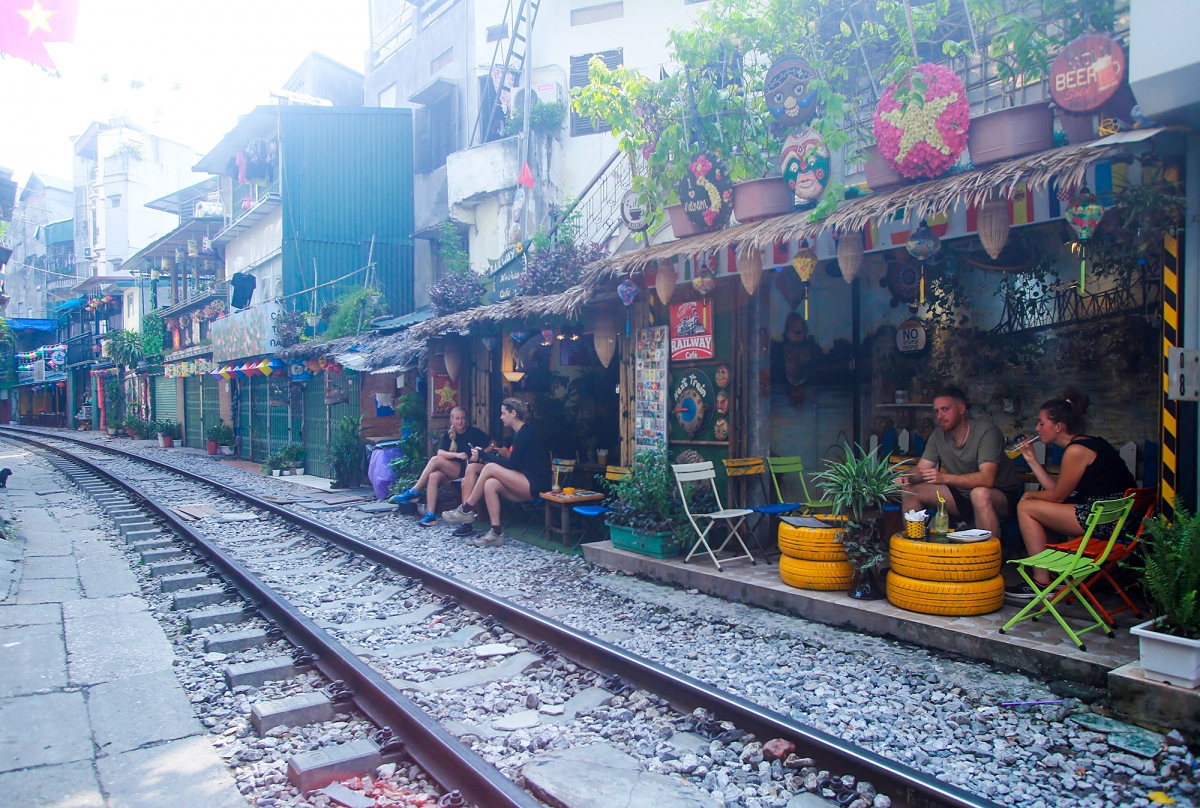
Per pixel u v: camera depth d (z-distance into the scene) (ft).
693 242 24.14
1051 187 17.84
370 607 22.58
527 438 32.19
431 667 17.24
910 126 19.04
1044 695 14.43
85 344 152.15
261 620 20.88
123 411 134.62
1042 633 16.31
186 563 27.48
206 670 16.96
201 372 89.81
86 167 157.69
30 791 11.48
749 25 24.00
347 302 62.49
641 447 28.78
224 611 21.30
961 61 22.21
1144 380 22.24
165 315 111.04
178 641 19.27
